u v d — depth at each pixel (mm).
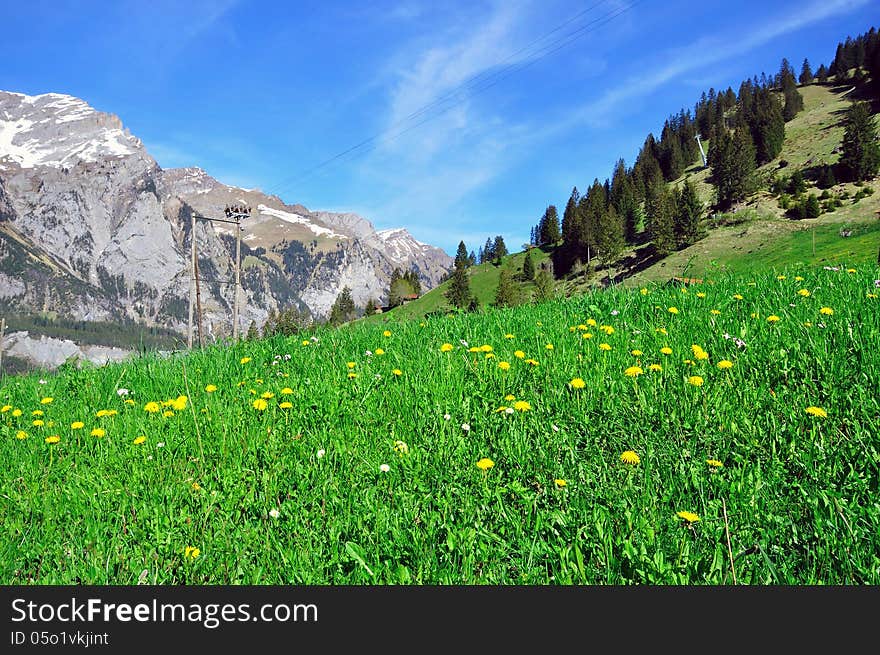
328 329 10516
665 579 3014
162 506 4070
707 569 3092
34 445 5449
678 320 7367
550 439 4574
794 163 196500
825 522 3264
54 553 3688
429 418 5219
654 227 174500
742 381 5188
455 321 9328
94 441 5461
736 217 163625
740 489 3650
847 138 169750
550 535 3504
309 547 3512
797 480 3805
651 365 5543
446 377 6062
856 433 4090
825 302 7270
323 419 5395
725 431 4438
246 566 3414
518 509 3793
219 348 9492
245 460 4812
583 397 5148
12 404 7309
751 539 3297
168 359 9180
